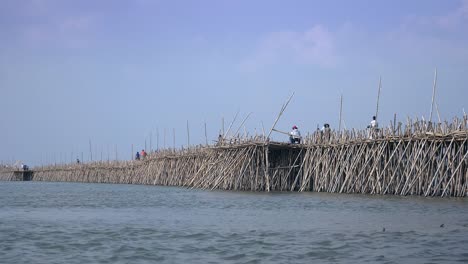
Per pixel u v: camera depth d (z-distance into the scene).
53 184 94.19
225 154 54.00
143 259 18.62
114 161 98.62
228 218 29.05
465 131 34.44
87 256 19.17
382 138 40.34
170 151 75.31
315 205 35.31
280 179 50.72
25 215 32.25
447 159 36.28
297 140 50.06
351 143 43.28
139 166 85.69
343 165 44.06
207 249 20.06
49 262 18.31
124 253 19.59
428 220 26.42
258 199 40.81
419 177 37.72
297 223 26.42
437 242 20.62
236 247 20.31
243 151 50.78
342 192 43.97
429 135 36.81
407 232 22.91
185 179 68.12
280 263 17.73
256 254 19.08
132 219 29.30
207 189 55.72
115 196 50.34
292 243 20.89
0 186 83.50
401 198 37.06
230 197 43.69
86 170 107.56
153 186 73.19
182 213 32.28
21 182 113.31
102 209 36.00
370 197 38.94
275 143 48.22
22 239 22.55
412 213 29.27
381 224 25.42
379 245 20.25
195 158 65.62
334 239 21.58
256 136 49.62
